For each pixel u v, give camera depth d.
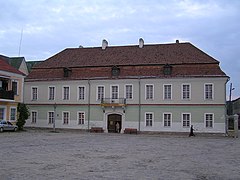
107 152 22.11
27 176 12.86
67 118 54.38
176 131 49.34
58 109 54.78
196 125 48.56
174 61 51.16
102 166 15.73
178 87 49.62
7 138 33.34
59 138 35.16
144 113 50.72
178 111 49.44
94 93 53.12
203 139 39.25
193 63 49.84
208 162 18.00
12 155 19.47
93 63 55.06
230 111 92.56
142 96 50.97
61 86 54.97
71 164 16.19
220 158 20.00
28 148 23.75
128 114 51.38
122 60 54.16
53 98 55.34
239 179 13.19
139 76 50.88
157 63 51.47
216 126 47.88
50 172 13.84
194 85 49.03
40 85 56.19
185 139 38.62
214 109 48.12
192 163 17.45
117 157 19.39
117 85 52.06
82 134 44.97
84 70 54.44
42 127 55.56
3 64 48.91
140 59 53.41
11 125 46.34
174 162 17.69
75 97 54.06
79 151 22.34
